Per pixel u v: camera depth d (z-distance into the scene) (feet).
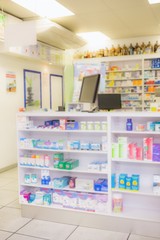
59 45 23.70
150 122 9.66
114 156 9.97
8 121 19.40
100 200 10.16
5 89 18.98
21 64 20.75
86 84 11.60
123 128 10.47
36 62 22.84
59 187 10.75
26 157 11.22
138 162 9.93
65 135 11.34
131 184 9.82
